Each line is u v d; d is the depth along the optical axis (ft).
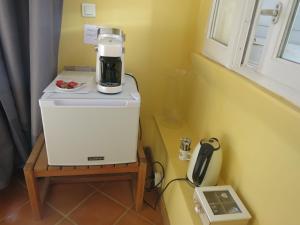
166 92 5.75
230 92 3.51
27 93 4.75
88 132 3.68
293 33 2.81
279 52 2.93
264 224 2.85
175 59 5.46
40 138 4.50
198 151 3.67
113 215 4.58
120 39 4.01
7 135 4.66
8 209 4.53
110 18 4.90
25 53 4.57
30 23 3.95
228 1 4.18
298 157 2.29
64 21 4.79
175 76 5.59
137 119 3.74
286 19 2.76
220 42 4.29
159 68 5.48
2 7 3.84
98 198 4.94
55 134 3.60
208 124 4.47
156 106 5.88
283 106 2.39
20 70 4.43
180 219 3.62
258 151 2.96
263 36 3.33
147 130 6.15
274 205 2.66
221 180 3.86
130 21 4.98
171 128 5.43
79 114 3.52
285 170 2.48
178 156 4.46
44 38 4.07
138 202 4.58
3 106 4.37
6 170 4.72
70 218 4.45
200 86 4.86
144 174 4.19
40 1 3.80
